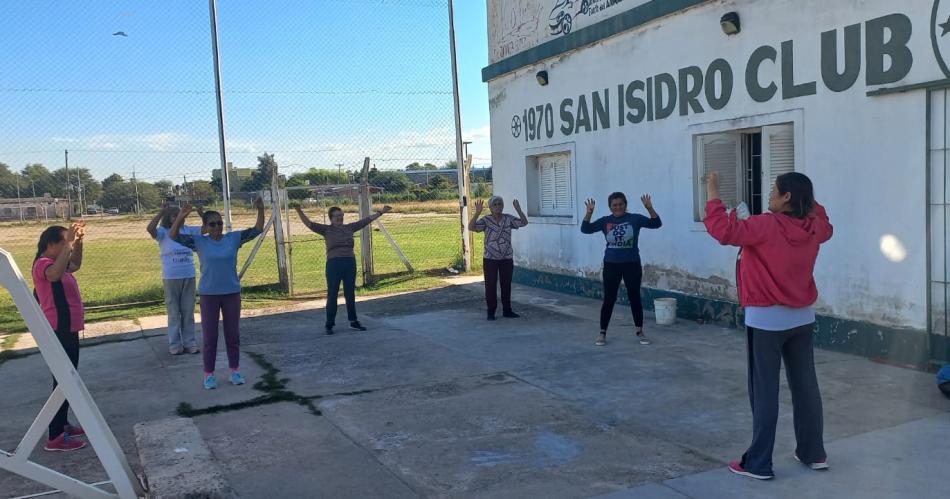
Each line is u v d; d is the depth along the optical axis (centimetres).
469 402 606
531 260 1306
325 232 941
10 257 397
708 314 898
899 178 658
